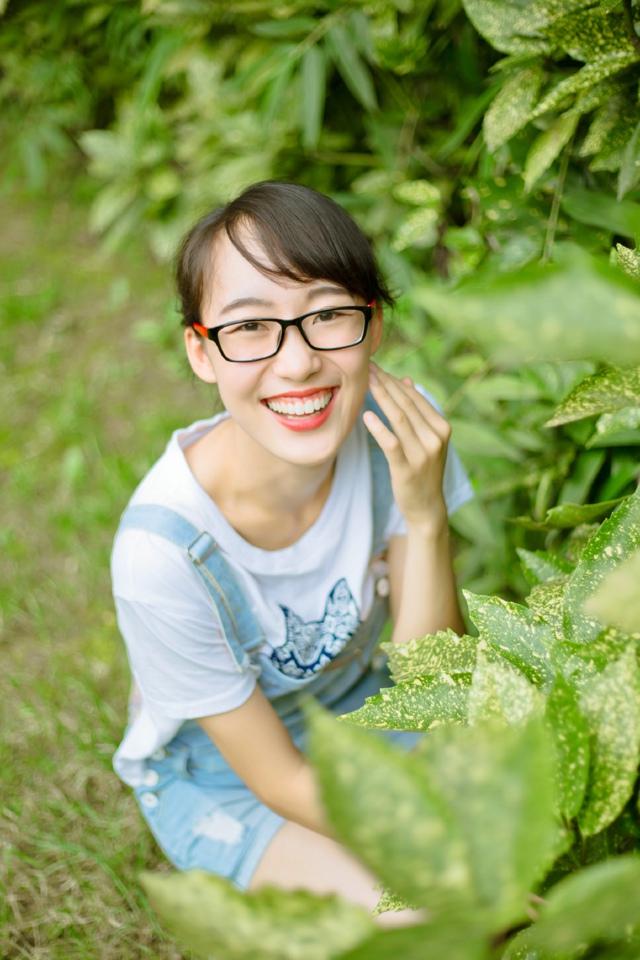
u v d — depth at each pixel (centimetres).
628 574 40
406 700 71
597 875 37
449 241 177
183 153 290
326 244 99
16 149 394
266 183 104
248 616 119
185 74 307
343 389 106
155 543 113
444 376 197
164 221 318
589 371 135
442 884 38
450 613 131
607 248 128
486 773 40
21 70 336
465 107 180
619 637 61
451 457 141
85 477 257
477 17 113
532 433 155
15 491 252
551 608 79
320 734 39
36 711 187
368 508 127
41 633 210
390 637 169
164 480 118
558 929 39
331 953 41
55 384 294
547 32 100
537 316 36
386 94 217
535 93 113
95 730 183
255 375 103
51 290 327
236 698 120
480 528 160
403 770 38
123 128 319
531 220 141
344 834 38
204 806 134
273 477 114
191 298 107
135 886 153
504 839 39
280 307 99
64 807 168
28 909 152
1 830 165
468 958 38
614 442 130
